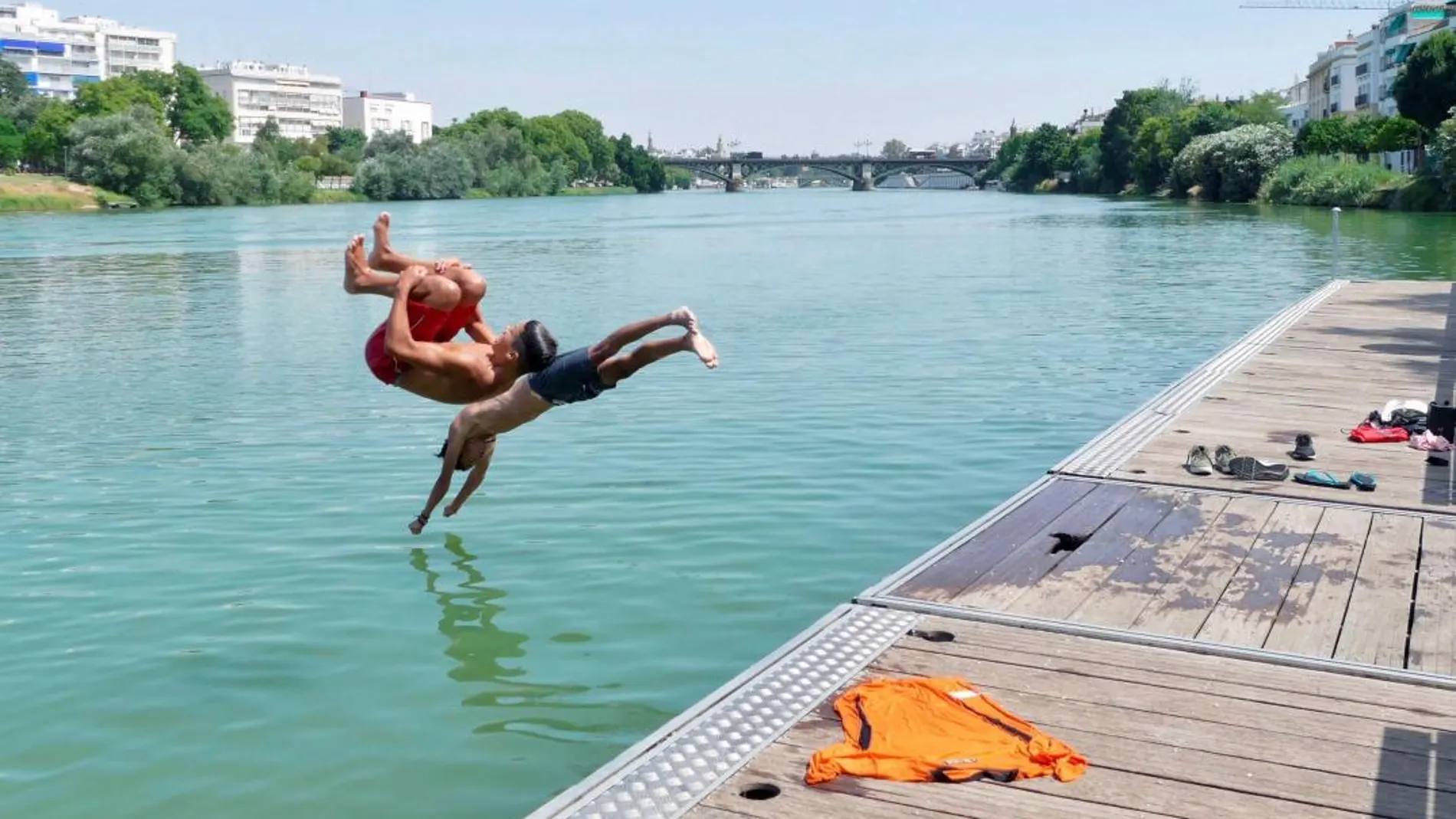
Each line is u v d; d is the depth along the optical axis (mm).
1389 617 7340
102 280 39781
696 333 7199
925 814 5062
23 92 175750
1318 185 84562
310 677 7855
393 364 7355
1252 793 5211
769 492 11961
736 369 19391
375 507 11758
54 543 10781
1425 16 121000
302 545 10617
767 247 54469
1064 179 169375
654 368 19578
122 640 8516
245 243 61375
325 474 13086
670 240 62438
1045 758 5445
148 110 126438
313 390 18453
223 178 124562
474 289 7277
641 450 13742
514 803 6281
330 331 25922
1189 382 15203
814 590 9250
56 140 137125
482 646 8312
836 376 18562
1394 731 5805
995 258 44781
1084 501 10039
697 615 8789
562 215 103375
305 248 56562
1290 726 5871
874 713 5922
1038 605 7609
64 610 9125
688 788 5340
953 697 6105
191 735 7070
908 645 6984
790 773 5469
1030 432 14508
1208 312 26594
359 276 7258
